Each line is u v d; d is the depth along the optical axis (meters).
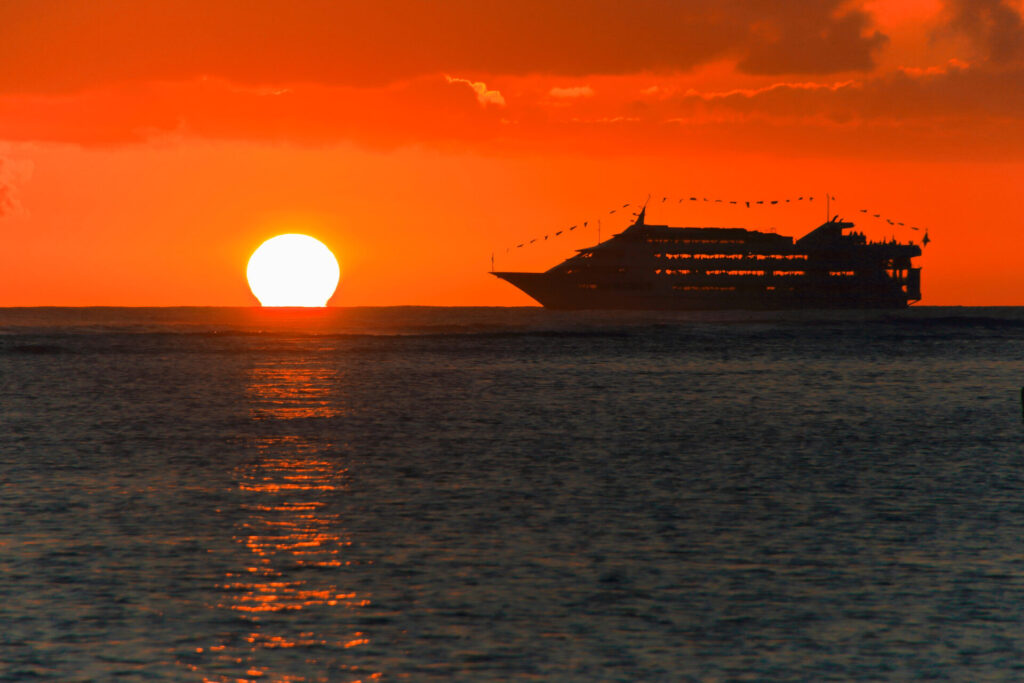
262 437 195.00
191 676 71.00
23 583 90.75
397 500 129.62
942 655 74.88
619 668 72.81
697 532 111.56
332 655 74.94
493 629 80.38
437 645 77.00
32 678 70.31
